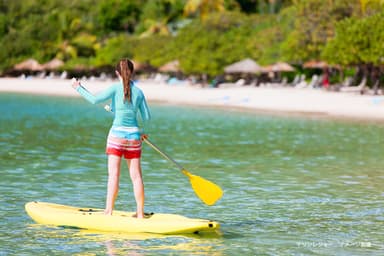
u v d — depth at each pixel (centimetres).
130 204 1947
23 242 1523
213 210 1881
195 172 2517
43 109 6391
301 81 9206
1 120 4959
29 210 1711
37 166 2603
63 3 15562
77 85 1620
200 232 1628
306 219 1786
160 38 11919
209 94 8100
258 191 2156
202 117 5312
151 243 1523
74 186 2202
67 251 1458
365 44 6938
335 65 8081
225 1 13775
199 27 10844
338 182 2327
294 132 4100
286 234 1630
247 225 1716
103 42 14562
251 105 6444
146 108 1634
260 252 1472
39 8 15488
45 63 13400
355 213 1859
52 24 14138
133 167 1639
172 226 1594
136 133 1628
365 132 4094
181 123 4762
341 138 3750
